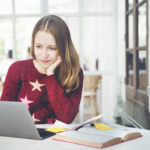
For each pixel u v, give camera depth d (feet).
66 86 7.72
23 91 8.07
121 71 11.26
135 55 9.41
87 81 11.90
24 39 11.28
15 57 11.25
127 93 10.43
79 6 11.41
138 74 9.27
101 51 11.70
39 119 8.02
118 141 4.87
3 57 11.32
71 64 7.91
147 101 8.24
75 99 7.67
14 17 11.23
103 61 11.84
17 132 5.25
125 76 10.69
